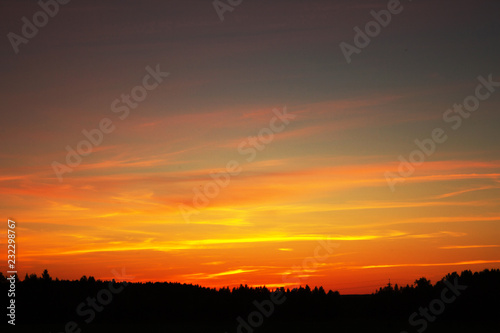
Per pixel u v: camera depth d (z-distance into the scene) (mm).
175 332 76375
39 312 84250
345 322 85688
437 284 84750
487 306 78625
